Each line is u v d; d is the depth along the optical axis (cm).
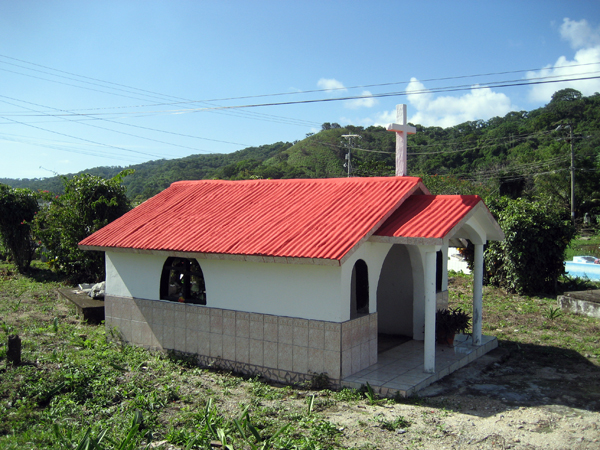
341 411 777
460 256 2264
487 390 884
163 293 1123
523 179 4809
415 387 854
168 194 1350
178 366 1023
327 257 821
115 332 1188
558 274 1772
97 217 1878
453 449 649
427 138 8669
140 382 871
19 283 2000
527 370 1010
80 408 748
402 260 1247
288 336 926
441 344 1134
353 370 909
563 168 4706
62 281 2031
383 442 664
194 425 688
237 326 992
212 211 1168
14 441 617
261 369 961
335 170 7050
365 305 981
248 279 978
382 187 1040
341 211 984
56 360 944
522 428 717
